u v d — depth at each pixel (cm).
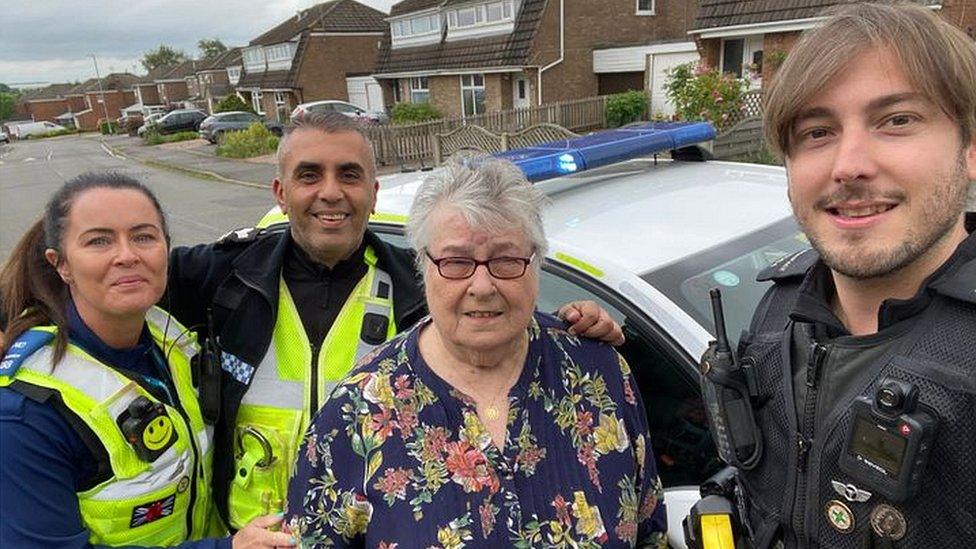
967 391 86
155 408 150
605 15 2189
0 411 131
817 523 103
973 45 93
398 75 2777
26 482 131
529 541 125
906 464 88
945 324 92
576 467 133
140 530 149
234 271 191
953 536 90
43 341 141
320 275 193
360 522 129
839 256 97
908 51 89
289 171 186
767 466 112
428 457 127
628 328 181
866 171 92
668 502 175
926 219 92
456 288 129
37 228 151
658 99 1928
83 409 139
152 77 7406
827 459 101
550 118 1898
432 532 123
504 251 129
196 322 201
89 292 143
